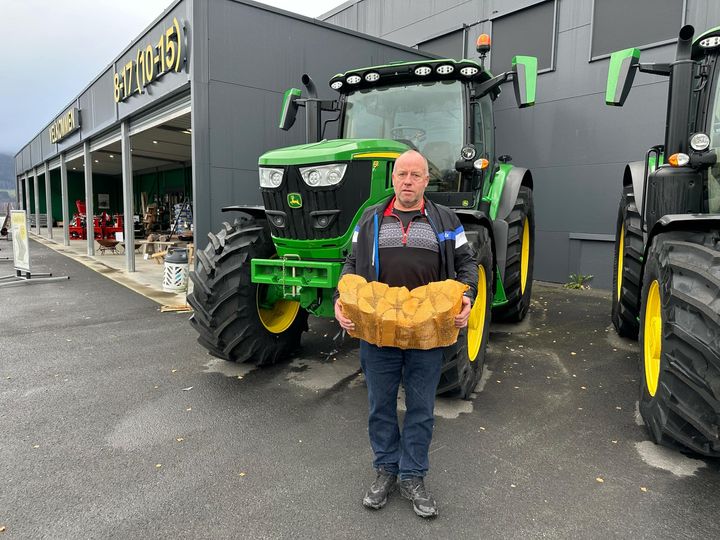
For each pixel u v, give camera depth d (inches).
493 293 167.2
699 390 95.4
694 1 257.8
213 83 250.4
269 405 135.6
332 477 100.8
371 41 308.3
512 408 133.2
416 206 90.7
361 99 177.8
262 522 86.8
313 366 166.6
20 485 97.9
